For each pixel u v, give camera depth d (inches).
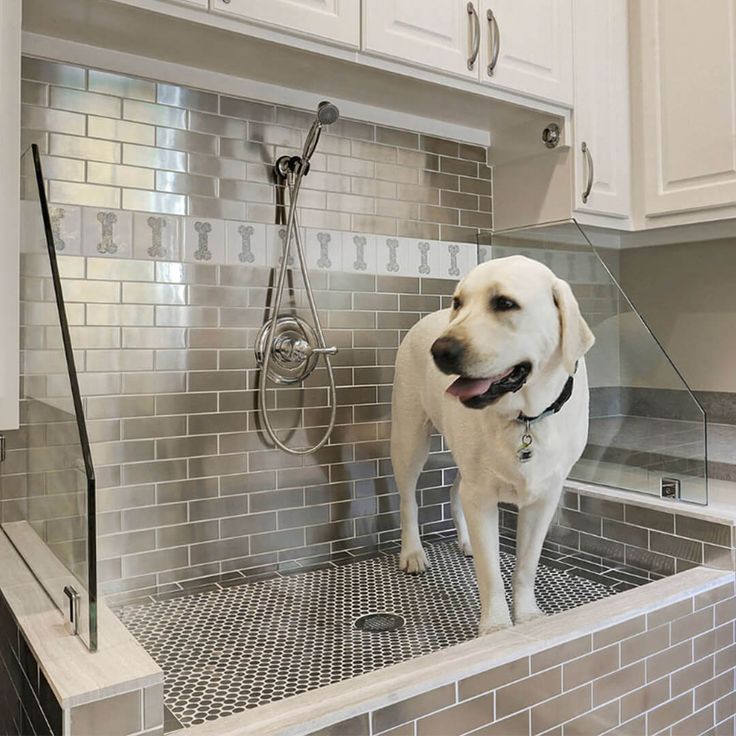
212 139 65.5
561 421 49.6
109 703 34.0
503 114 77.4
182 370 64.1
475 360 40.7
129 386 61.4
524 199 82.7
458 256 83.7
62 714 33.1
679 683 55.7
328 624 56.9
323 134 72.5
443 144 82.1
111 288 60.3
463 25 66.8
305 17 57.0
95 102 59.6
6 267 42.8
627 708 51.6
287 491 71.1
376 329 77.0
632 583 66.0
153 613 59.1
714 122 71.9
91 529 37.0
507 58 70.1
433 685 41.1
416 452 68.2
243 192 67.2
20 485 53.0
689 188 74.7
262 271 68.4
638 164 80.2
